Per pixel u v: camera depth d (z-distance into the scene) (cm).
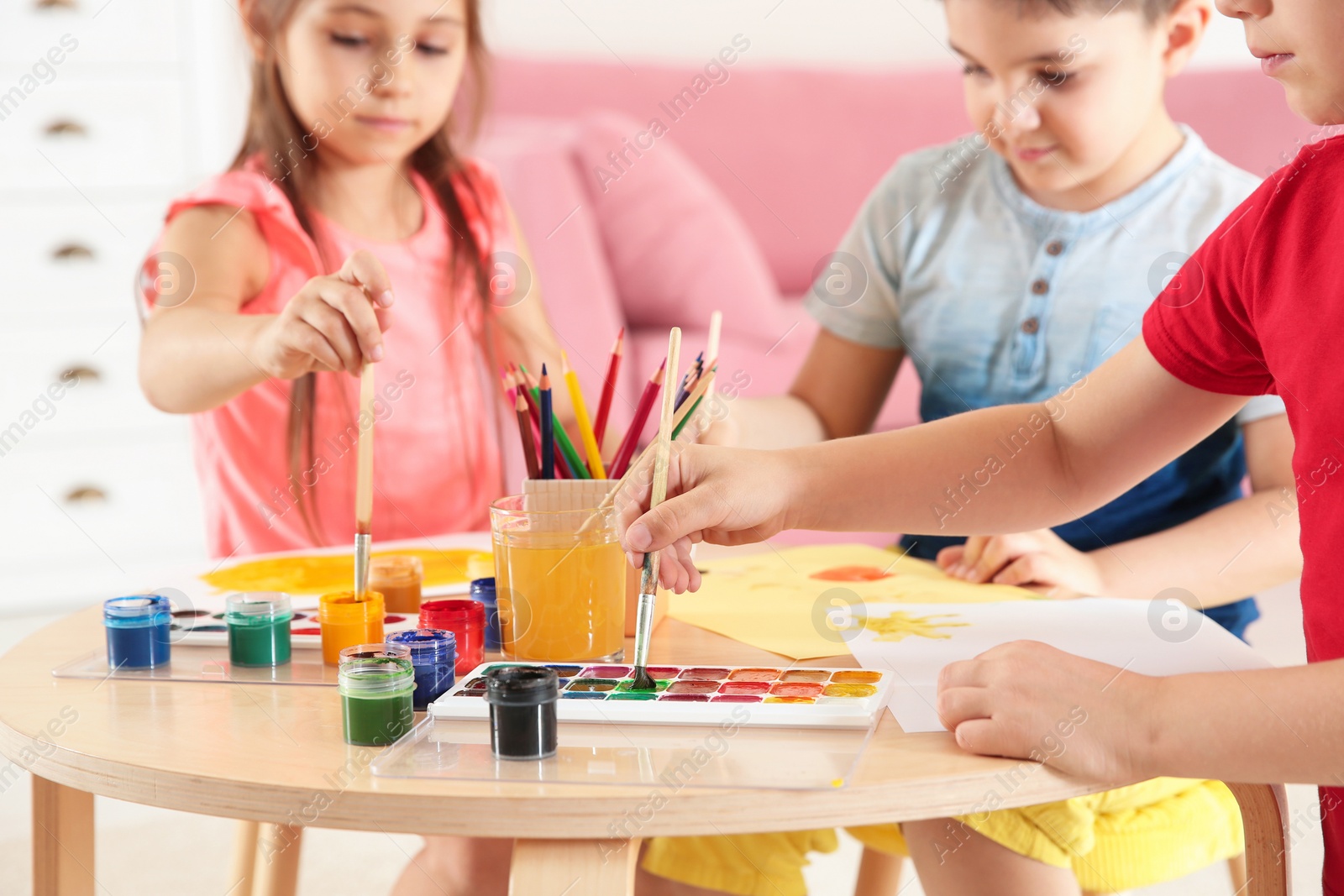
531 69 261
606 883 54
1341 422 69
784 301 262
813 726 62
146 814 166
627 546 68
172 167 257
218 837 157
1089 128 150
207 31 253
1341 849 73
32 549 253
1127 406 82
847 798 54
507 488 202
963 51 157
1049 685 59
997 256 165
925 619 84
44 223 249
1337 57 64
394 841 158
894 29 278
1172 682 58
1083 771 57
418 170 191
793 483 76
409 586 88
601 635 76
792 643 78
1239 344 78
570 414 152
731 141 263
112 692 71
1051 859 80
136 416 259
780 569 102
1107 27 147
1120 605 87
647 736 62
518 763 57
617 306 248
